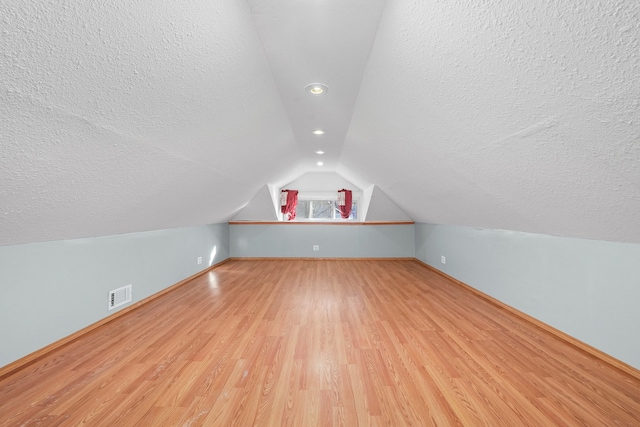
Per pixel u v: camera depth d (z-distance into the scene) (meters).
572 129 1.02
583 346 1.91
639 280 1.58
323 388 1.52
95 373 1.65
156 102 1.26
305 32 1.33
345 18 1.23
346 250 5.68
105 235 2.44
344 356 1.86
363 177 4.77
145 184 1.94
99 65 0.92
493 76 1.05
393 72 1.48
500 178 1.74
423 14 1.02
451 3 0.89
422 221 5.08
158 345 2.02
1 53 0.72
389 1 1.10
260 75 1.65
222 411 1.34
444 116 1.51
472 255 3.39
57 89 0.90
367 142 2.82
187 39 1.06
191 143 1.83
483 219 2.79
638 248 1.58
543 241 2.28
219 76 1.40
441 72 1.22
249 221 5.73
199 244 4.36
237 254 5.75
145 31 0.92
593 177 1.20
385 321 2.47
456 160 1.90
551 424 1.25
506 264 2.75
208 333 2.23
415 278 4.13
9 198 1.25
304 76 1.75
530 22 0.78
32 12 0.68
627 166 1.02
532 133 1.18
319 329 2.31
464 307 2.84
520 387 1.52
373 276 4.27
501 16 0.82
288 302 3.03
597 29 0.69
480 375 1.63
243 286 3.71
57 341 1.98
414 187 3.23
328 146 3.56
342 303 2.99
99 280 2.37
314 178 6.22
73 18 0.75
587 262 1.89
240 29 1.23
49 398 1.42
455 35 1.00
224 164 2.59
